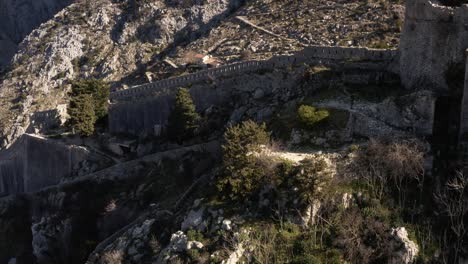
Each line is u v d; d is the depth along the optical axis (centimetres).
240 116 5819
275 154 4494
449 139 4362
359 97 4928
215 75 6412
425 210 4025
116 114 7188
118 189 6125
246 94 6125
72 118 7150
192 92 6506
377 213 4012
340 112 4731
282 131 4881
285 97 5634
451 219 3856
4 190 8044
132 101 7050
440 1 4841
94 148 7038
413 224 3962
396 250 3822
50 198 6675
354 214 4041
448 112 4475
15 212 7169
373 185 4156
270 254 3919
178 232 4256
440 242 3869
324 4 8962
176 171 5847
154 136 6694
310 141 4638
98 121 7394
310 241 3950
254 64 6141
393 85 5031
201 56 8719
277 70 5922
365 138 4522
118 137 7038
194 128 6112
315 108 4828
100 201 5972
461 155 4162
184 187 5538
